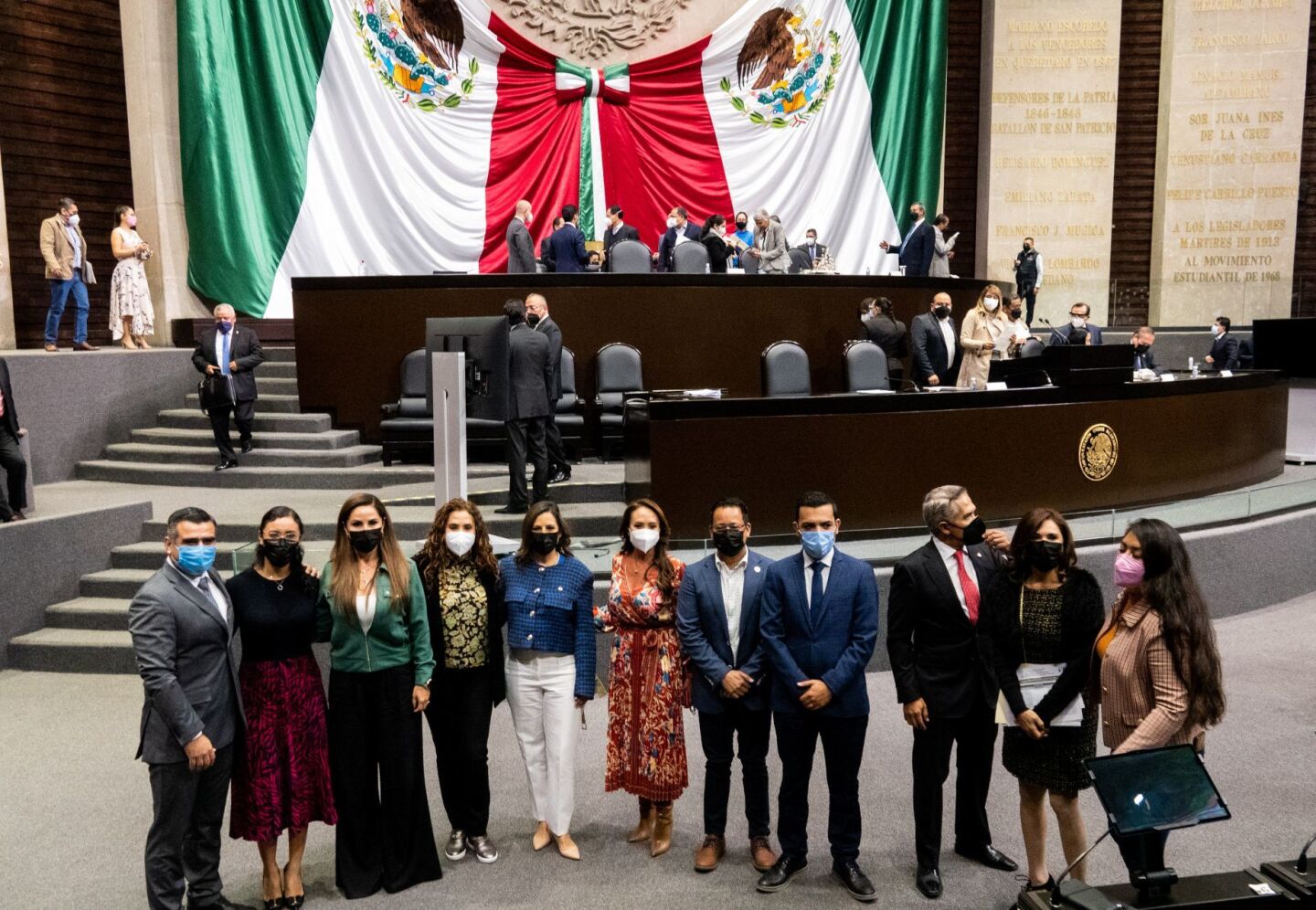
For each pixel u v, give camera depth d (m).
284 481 9.05
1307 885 3.16
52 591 7.03
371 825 4.14
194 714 3.65
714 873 4.27
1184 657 3.50
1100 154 15.76
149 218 12.26
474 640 4.32
